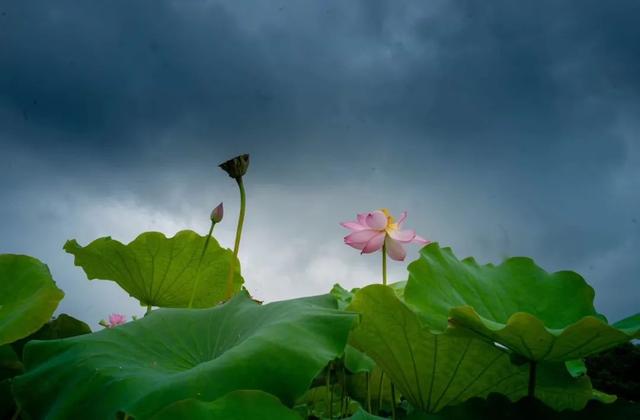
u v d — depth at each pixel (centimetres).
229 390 103
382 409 213
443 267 150
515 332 120
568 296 154
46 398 116
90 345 124
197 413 95
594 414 122
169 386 104
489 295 152
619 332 114
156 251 224
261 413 97
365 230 180
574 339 119
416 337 137
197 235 224
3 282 168
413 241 177
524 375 139
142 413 100
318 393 241
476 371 139
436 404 147
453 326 128
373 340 142
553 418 123
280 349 110
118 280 231
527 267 160
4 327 146
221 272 233
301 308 126
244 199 188
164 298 234
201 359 126
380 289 133
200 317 138
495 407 126
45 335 188
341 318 121
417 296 141
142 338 129
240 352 110
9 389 158
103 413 104
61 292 152
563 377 137
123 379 110
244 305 141
